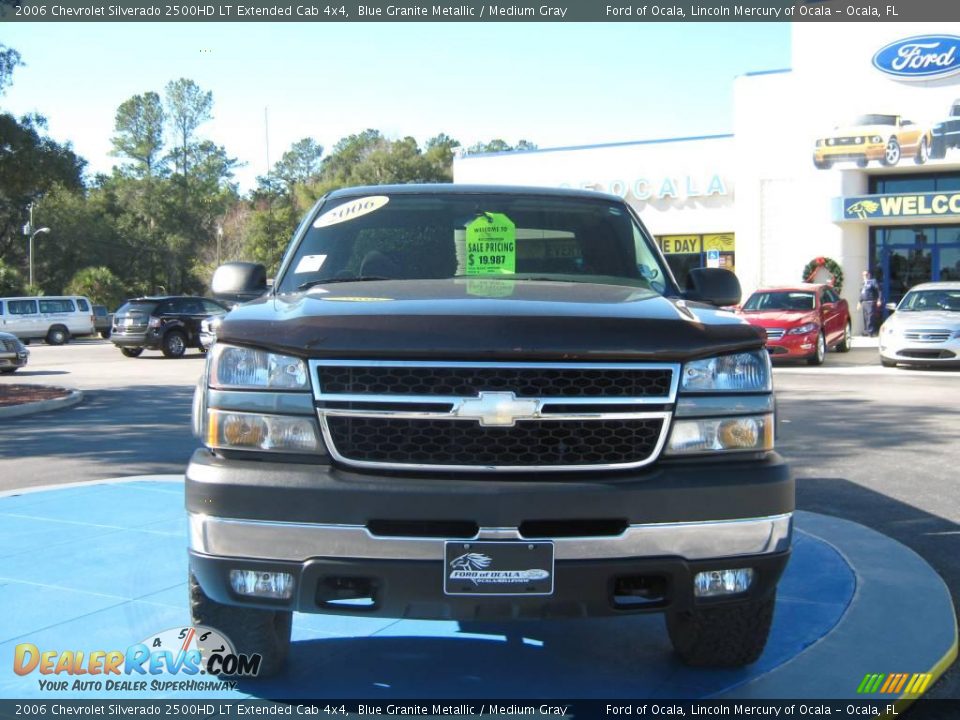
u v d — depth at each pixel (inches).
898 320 708.7
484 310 127.4
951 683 153.5
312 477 120.0
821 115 1094.4
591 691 145.3
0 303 1390.3
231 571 122.6
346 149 4106.8
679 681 148.7
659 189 1214.3
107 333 1692.9
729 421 127.4
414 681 149.2
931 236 1095.0
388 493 118.0
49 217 2802.7
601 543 119.6
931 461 344.2
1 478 328.2
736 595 126.4
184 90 3624.5
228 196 3673.7
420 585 118.7
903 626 170.4
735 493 123.2
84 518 257.0
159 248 3245.6
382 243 179.6
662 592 124.6
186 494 126.3
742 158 1143.0
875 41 1058.1
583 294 148.2
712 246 1210.6
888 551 220.2
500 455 121.3
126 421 477.7
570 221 185.9
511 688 146.6
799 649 159.9
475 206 187.5
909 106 1046.4
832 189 1095.0
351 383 122.3
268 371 124.4
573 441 122.3
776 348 725.3
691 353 126.0
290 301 144.6
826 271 1092.5
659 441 124.1
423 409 120.7
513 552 118.0
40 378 747.4
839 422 439.8
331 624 174.4
